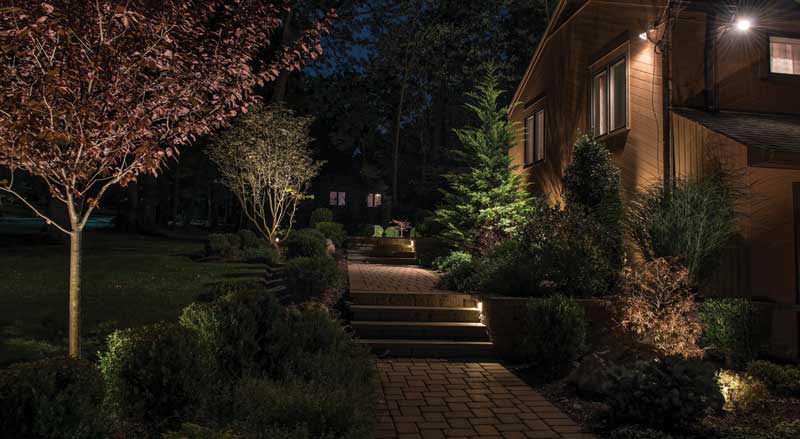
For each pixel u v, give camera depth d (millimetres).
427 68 36594
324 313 6957
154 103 5688
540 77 17016
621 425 5531
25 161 5262
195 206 59188
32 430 3312
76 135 5301
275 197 20828
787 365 7570
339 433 4113
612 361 6980
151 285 11414
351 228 39312
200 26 6156
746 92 10508
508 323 8883
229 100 6406
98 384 3754
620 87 12172
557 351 7566
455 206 16922
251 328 5891
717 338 7898
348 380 5625
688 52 10383
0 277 12094
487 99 16984
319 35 7367
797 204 8781
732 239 8875
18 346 6648
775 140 8461
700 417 5469
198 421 4555
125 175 5867
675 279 7578
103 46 5305
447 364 8258
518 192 16016
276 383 5062
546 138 16297
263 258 16609
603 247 10180
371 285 11727
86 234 28375
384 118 40531
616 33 12180
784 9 10602
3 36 4898
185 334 4832
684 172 9852
